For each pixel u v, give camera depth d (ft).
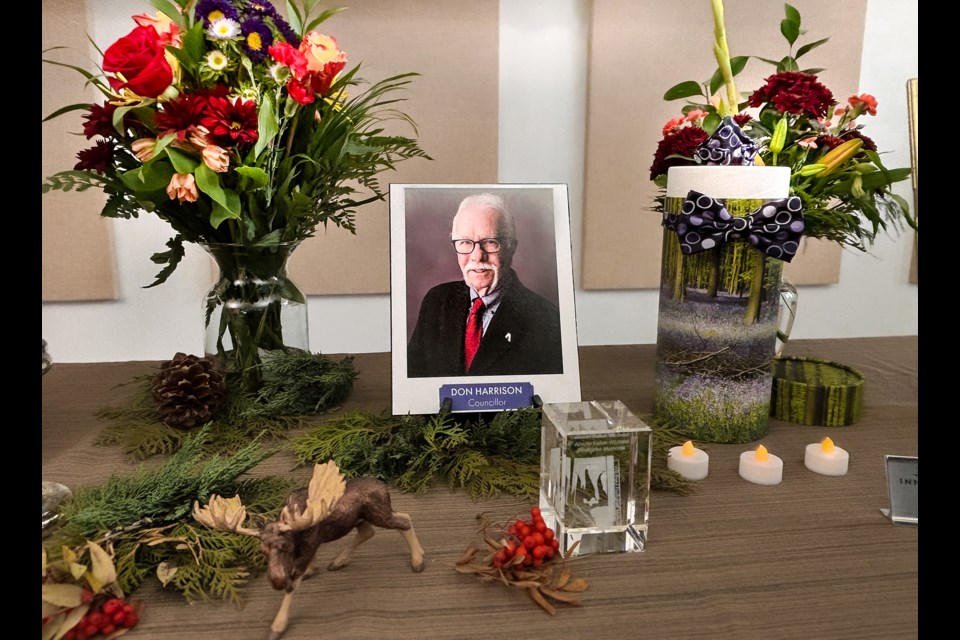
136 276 4.98
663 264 2.74
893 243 5.84
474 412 2.61
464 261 2.69
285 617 1.50
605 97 4.97
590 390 3.28
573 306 2.75
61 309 4.93
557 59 4.93
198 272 5.05
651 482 2.26
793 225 2.36
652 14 4.87
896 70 5.37
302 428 2.72
